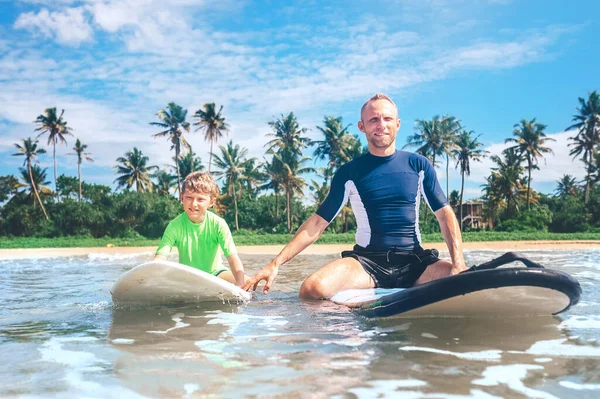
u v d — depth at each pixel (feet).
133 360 6.14
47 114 166.61
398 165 12.91
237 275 12.92
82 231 148.66
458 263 11.69
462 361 5.96
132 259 41.32
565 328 7.86
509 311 8.77
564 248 64.28
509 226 144.66
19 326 8.59
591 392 4.80
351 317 9.11
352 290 11.53
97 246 111.75
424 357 6.15
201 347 6.81
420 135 159.94
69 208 150.20
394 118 12.94
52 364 5.99
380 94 13.24
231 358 6.19
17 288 15.34
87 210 149.48
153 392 4.91
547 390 4.87
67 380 5.34
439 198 12.85
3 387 5.13
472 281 8.04
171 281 10.37
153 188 200.95
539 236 107.96
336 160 162.50
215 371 5.62
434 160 160.97
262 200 185.88
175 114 165.58
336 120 162.30
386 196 12.57
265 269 11.94
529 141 168.76
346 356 6.24
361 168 12.97
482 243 88.94
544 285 8.00
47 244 112.16
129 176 186.80
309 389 4.96
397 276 12.26
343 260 12.15
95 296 12.92
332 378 5.31
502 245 81.10
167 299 10.98
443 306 8.51
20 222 153.48
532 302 8.50
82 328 8.33
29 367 5.87
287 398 4.70
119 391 4.96
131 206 148.05
